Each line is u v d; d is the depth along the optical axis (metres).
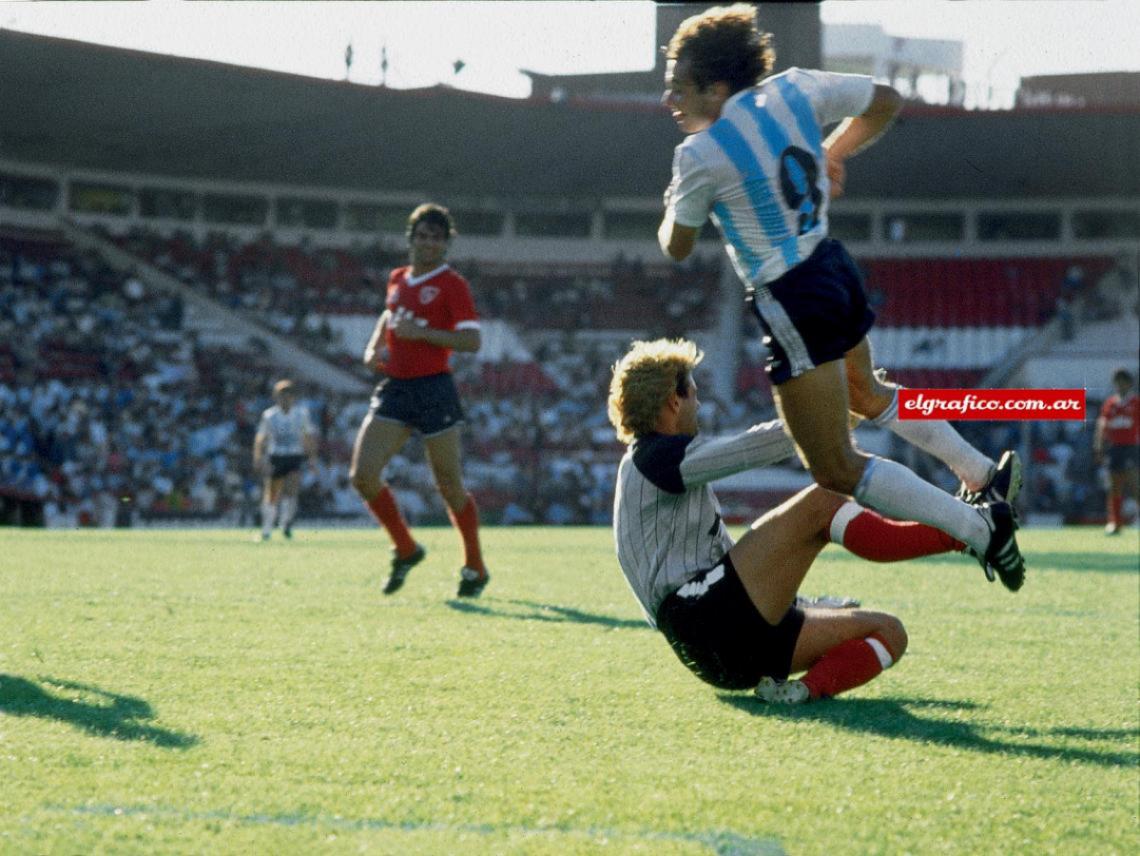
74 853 2.32
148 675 4.29
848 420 3.76
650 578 4.00
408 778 2.94
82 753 3.11
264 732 3.41
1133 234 37.94
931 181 37.41
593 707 3.84
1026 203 38.31
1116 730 3.61
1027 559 11.18
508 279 37.91
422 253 7.20
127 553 11.50
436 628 5.68
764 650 3.88
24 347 29.41
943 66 53.34
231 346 32.97
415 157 36.16
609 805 2.73
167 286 34.56
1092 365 31.95
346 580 8.44
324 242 38.09
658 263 38.53
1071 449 28.45
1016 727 3.64
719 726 3.59
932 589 7.98
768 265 3.66
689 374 4.05
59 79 30.42
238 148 34.97
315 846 2.39
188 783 2.85
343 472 28.00
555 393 33.50
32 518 25.06
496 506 28.06
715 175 3.67
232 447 28.03
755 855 2.39
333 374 33.47
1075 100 34.34
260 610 6.38
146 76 30.66
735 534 17.70
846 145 4.03
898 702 4.00
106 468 26.33
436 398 7.18
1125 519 27.62
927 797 2.86
